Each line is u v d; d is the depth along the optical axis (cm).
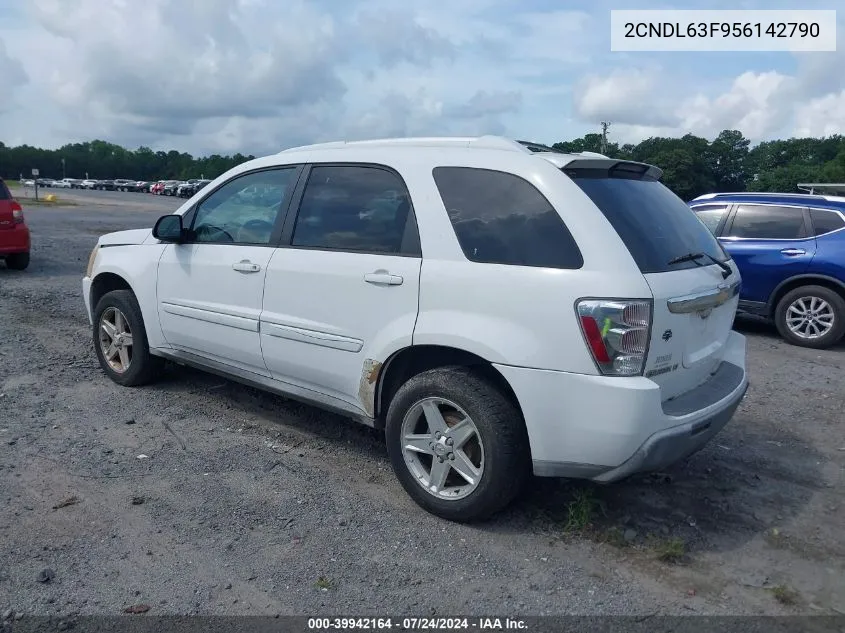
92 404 550
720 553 369
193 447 477
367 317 408
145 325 561
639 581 341
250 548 358
